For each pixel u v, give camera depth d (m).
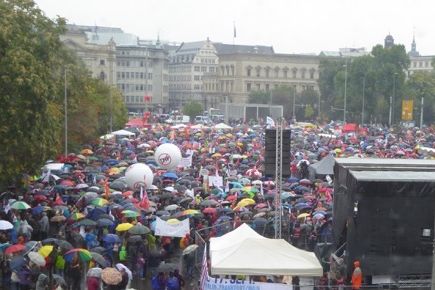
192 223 36.31
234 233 27.59
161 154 54.06
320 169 54.25
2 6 42.28
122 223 34.03
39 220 35.59
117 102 105.38
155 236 35.09
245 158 66.69
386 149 80.31
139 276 32.44
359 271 26.72
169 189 44.69
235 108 172.38
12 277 27.00
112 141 88.19
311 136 101.62
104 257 29.30
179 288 27.48
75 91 67.62
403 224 27.36
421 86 174.62
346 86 162.50
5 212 35.84
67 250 28.94
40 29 47.72
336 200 31.23
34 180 48.97
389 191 27.25
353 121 174.12
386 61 169.12
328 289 26.66
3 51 39.44
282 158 30.55
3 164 38.59
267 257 24.98
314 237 34.59
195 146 79.25
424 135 114.25
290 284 25.45
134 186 44.91
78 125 70.12
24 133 39.31
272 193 42.75
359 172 28.41
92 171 53.53
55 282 25.67
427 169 30.03
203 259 28.09
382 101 162.75
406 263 27.48
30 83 38.72
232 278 25.91
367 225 27.41
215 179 48.47
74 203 40.31
